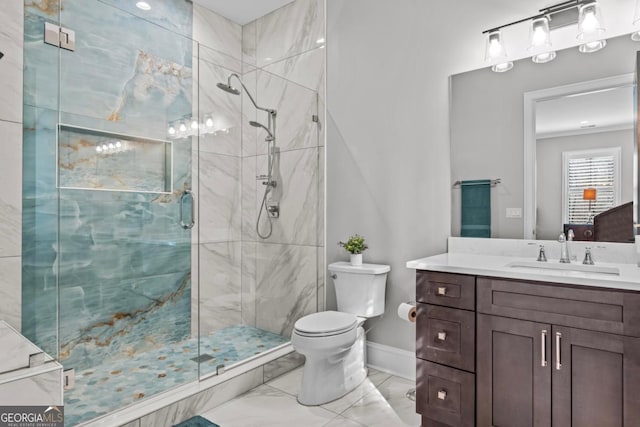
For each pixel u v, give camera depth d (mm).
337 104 2867
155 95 2508
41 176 2135
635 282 1312
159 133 2514
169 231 2562
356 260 2582
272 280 2932
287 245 2928
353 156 2775
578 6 1871
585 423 1417
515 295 1575
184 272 2633
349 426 1926
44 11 2143
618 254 1822
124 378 2109
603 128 1869
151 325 2473
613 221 1843
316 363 2168
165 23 2850
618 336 1354
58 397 1097
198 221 2688
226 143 2822
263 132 2920
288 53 3160
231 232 2918
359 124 2746
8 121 1958
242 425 1928
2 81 1940
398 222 2553
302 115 2953
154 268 2496
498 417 1613
